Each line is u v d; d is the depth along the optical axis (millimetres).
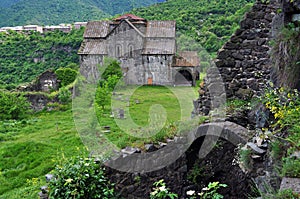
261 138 4074
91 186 4258
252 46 6086
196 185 5102
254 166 3910
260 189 3451
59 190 4207
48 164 8352
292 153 3201
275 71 4895
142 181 4672
